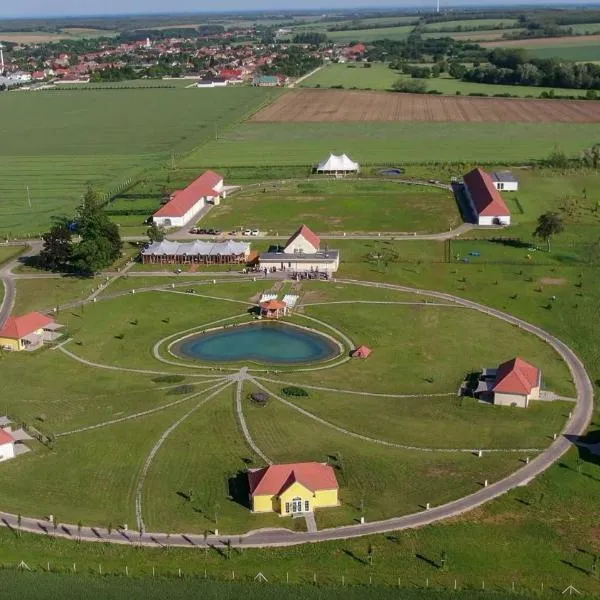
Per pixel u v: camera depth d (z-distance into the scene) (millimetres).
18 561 84250
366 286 164125
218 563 83750
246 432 108938
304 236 177375
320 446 105250
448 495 94375
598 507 91750
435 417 112500
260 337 141750
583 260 175375
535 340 137250
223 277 171500
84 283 169875
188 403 117250
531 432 107938
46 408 116375
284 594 79188
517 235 193875
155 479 98562
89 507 93312
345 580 80875
